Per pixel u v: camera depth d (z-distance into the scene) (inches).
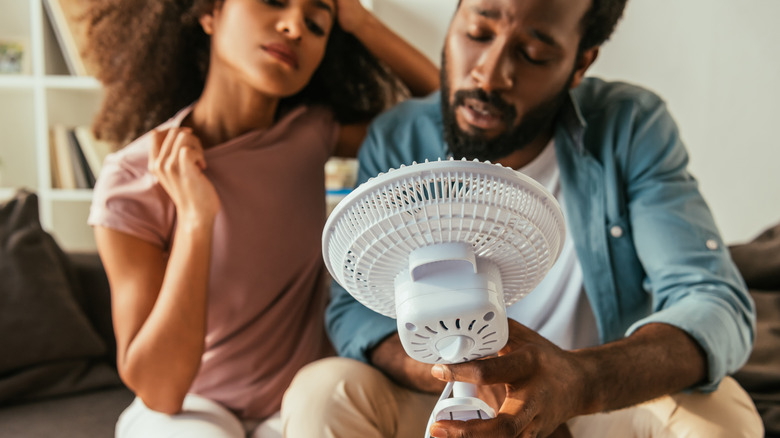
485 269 25.2
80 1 91.7
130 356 45.8
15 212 66.0
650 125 48.0
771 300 62.5
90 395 62.6
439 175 23.3
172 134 47.3
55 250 67.7
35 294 62.4
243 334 50.8
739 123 94.1
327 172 88.1
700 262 43.2
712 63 93.6
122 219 47.4
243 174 50.3
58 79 93.3
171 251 50.0
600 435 41.9
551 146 48.7
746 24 92.6
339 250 25.9
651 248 44.7
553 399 29.7
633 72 94.6
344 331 46.2
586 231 46.6
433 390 40.9
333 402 38.9
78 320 64.1
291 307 52.5
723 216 96.0
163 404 46.5
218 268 50.0
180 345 45.1
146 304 47.1
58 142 94.4
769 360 56.2
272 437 47.6
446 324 24.7
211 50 51.9
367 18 58.4
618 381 33.8
